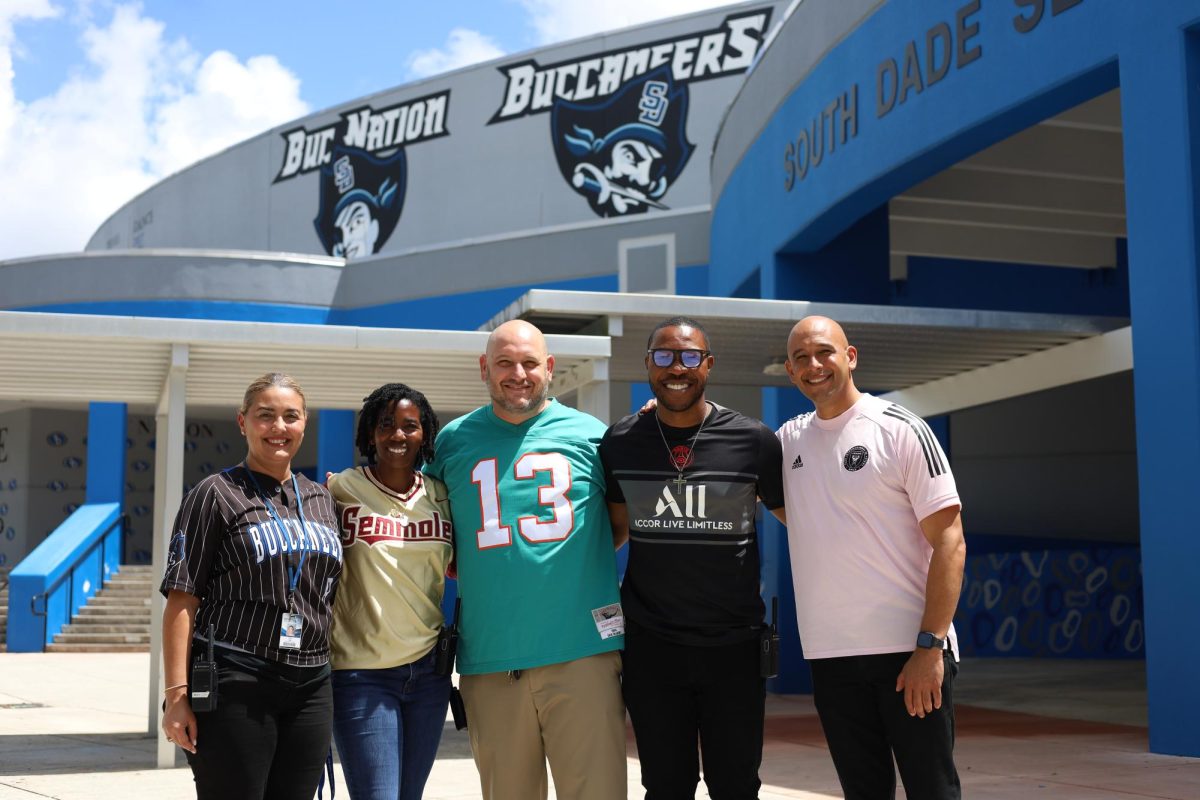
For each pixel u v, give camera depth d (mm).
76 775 7727
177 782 7438
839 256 13188
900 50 10461
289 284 21297
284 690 3682
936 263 17359
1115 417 18703
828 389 4027
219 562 3701
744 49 24250
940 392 13289
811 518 4055
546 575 4062
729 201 15711
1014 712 11211
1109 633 17812
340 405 11047
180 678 3604
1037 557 19250
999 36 9234
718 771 4129
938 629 3793
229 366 9227
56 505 25312
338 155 28812
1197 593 7625
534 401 4180
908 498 3963
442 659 4102
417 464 4344
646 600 4121
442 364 9211
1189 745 7680
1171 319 7863
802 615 4102
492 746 4164
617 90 25359
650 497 4109
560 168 25734
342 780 7867
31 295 21781
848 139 11297
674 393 4078
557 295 9438
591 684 4055
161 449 9953
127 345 8430
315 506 3887
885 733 4016
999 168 12023
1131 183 8195
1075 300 17625
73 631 18984
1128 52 8148
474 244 20391
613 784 4055
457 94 27141
